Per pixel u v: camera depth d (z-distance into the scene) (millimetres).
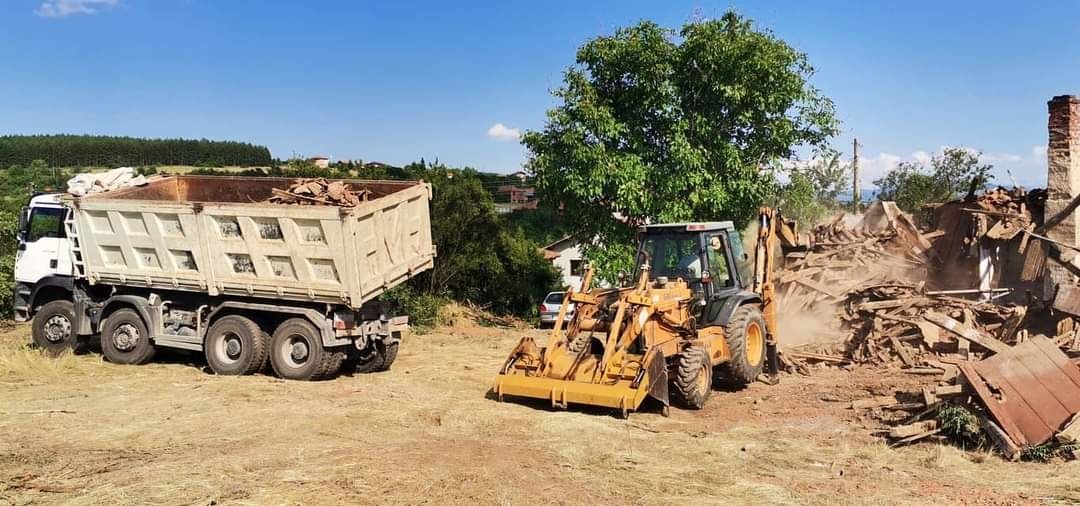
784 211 19469
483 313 21844
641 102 17031
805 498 5891
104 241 11492
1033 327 11461
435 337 17047
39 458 6715
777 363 11289
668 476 6469
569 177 16750
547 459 6914
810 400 9461
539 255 26141
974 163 32688
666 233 10453
